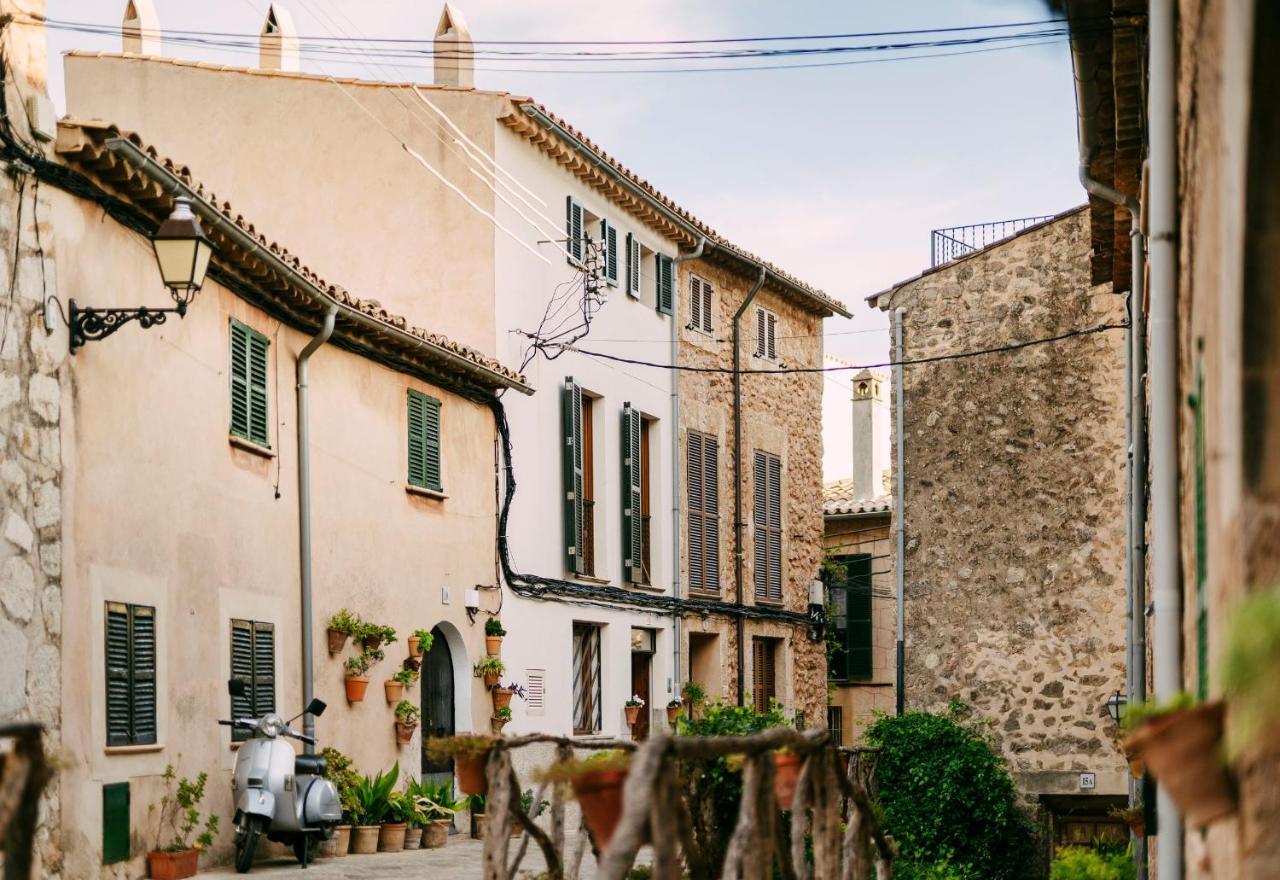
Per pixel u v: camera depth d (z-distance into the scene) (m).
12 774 3.72
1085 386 16.52
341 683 14.90
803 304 27.75
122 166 10.59
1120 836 16.77
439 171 19.25
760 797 4.49
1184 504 5.49
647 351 22.84
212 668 12.51
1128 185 10.45
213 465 12.67
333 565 14.89
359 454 15.51
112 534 10.91
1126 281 13.52
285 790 12.30
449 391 17.55
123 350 11.14
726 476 24.83
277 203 19.91
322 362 14.91
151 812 11.38
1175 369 5.77
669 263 23.47
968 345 17.05
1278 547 2.91
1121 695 15.80
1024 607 16.48
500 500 18.58
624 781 4.70
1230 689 2.41
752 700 25.00
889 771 15.98
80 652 10.38
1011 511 16.66
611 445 21.61
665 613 22.69
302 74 19.89
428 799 15.25
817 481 28.16
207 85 20.36
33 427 9.87
